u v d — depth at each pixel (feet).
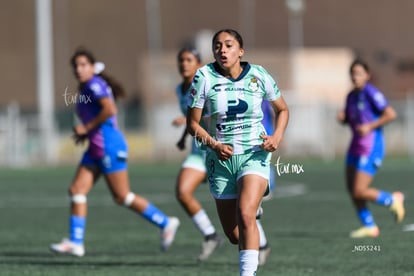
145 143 379.14
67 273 96.07
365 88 125.59
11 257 111.14
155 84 443.73
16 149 359.46
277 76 454.81
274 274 94.48
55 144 369.30
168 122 380.17
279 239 126.11
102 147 109.29
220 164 78.23
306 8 574.97
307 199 190.19
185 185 107.14
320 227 140.56
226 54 75.41
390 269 97.09
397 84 568.82
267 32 562.25
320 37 570.87
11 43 573.33
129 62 561.02
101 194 211.41
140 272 97.09
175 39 560.61
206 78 76.54
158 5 562.66
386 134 384.27
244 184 76.33
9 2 576.61
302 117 381.40
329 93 460.55
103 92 108.06
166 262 106.11
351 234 127.03
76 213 109.91
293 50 559.38
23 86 568.41
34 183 248.11
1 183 249.55
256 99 77.00
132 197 112.88
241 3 563.89
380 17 580.30
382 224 142.31
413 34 578.25
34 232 139.85
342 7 579.07
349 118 127.75
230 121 77.20
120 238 131.13
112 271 97.81
